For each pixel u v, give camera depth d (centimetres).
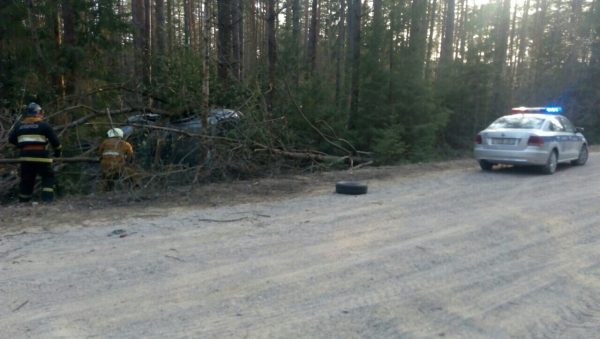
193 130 1181
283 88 1435
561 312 434
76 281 477
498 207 836
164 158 1122
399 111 1644
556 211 808
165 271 507
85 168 1097
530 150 1190
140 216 740
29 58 1327
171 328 387
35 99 1262
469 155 1953
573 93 2855
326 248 593
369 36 1636
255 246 596
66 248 576
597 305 451
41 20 1380
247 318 407
